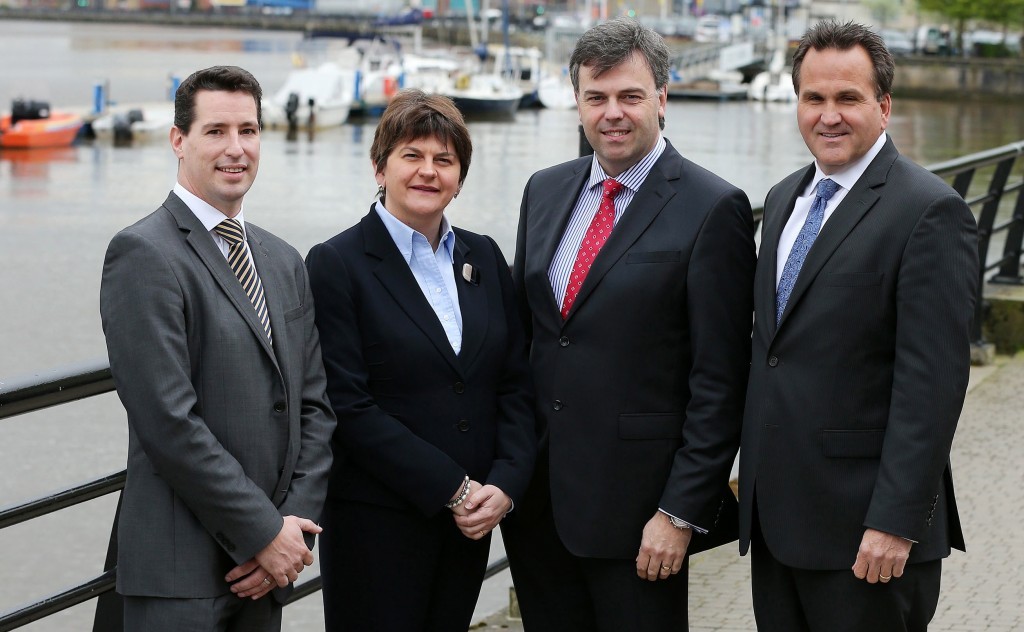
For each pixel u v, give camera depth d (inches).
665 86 119.9
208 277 99.5
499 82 1947.6
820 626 108.8
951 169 223.9
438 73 1931.6
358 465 114.5
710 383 113.6
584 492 117.6
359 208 906.7
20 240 740.0
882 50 104.9
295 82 1679.4
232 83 100.9
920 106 2212.1
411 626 115.4
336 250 114.8
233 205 102.8
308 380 106.9
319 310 113.3
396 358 113.6
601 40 115.2
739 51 2534.5
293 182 1043.3
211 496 95.5
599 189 121.4
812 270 106.3
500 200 936.3
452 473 112.2
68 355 490.9
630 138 116.0
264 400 100.8
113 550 110.1
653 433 116.5
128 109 1509.6
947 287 100.5
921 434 100.4
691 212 115.2
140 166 1162.0
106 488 107.2
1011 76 2432.3
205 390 98.4
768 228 112.5
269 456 101.0
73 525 280.7
